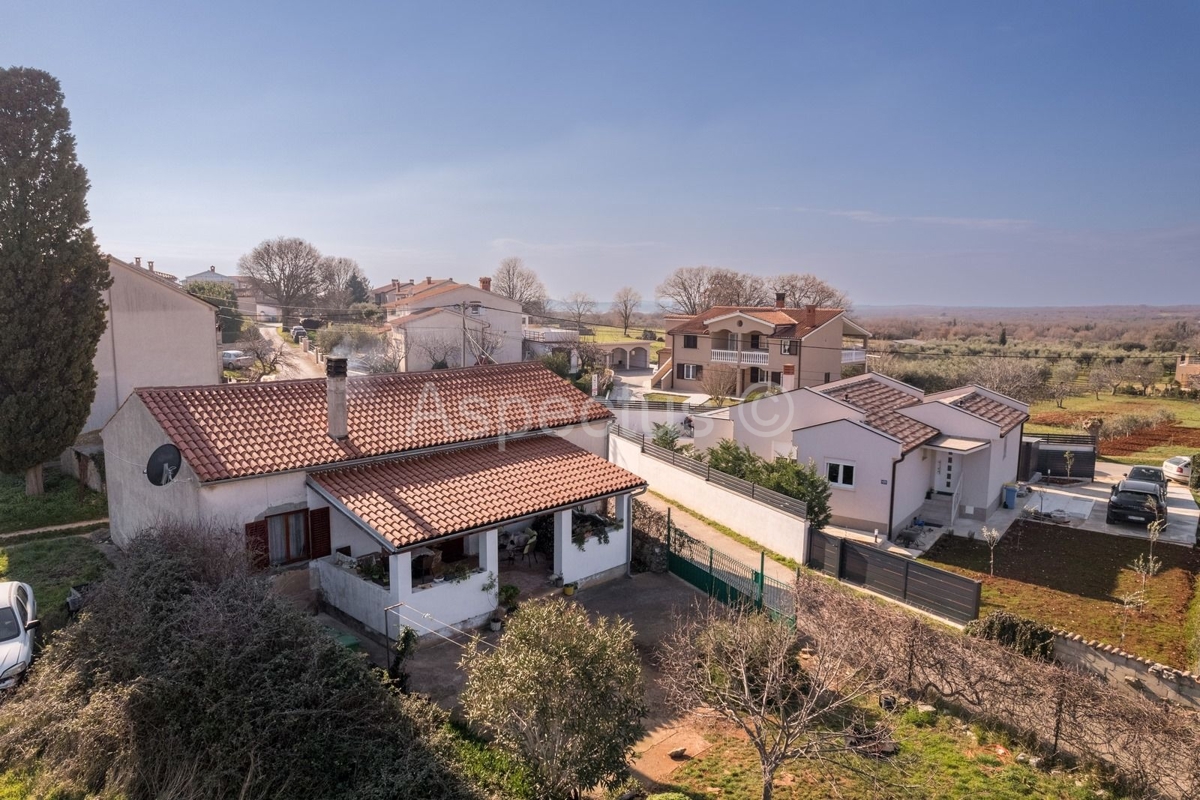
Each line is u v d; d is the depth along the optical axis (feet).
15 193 73.20
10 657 42.65
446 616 52.80
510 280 380.58
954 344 299.79
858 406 86.33
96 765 33.94
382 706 36.27
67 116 75.92
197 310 108.58
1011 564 72.33
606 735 32.94
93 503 77.00
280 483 54.44
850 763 38.09
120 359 101.65
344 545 58.13
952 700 44.34
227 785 33.40
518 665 33.35
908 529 81.66
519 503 58.18
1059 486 103.19
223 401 59.16
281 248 309.83
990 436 85.51
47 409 76.48
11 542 67.46
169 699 35.73
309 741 34.30
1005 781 37.52
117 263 99.96
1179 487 103.65
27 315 74.69
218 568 44.88
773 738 41.50
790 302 341.21
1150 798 35.81
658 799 32.83
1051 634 46.96
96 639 39.78
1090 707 38.63
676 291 353.92
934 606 59.06
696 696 37.93
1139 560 65.72
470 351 194.39
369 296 409.90
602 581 64.95
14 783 33.19
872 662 43.39
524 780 34.30
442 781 32.68
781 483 75.97
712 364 183.73
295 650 37.73
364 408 65.26
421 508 54.39
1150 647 54.65
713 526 81.97
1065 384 186.29
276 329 279.28
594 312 461.37
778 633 43.01
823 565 68.69
